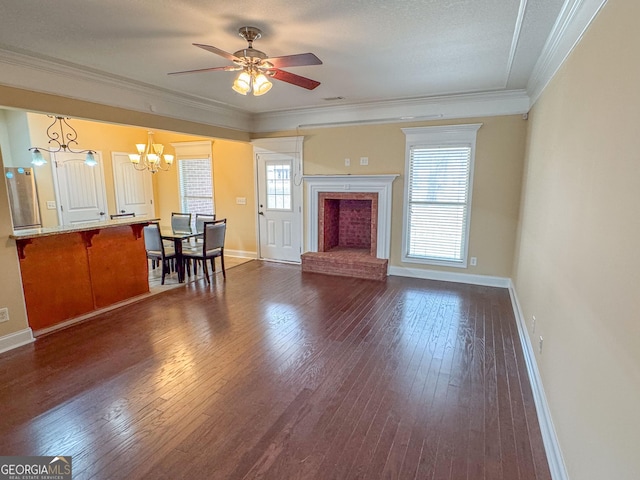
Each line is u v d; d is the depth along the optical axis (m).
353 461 1.95
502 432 2.17
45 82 3.41
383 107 5.30
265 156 6.42
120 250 4.37
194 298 4.61
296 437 2.13
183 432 2.17
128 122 4.26
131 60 3.34
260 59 2.66
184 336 3.50
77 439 2.11
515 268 4.57
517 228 4.71
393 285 5.12
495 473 1.87
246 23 2.55
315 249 6.24
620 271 1.28
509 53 3.11
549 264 2.51
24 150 5.75
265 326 3.73
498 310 4.14
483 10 2.34
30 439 2.11
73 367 2.92
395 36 2.78
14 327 3.30
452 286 5.06
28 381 2.71
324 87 4.34
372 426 2.22
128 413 2.35
